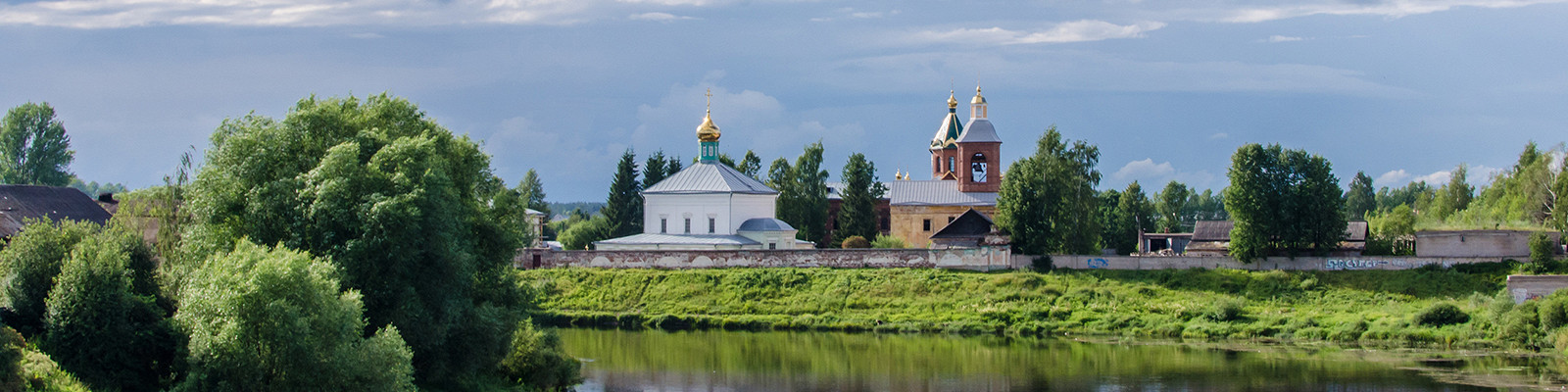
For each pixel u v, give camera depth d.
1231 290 108.31
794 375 79.00
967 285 112.00
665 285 115.88
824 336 100.12
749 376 78.56
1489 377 75.00
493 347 60.25
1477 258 110.25
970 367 82.56
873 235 154.00
